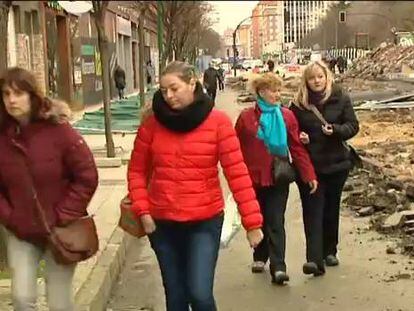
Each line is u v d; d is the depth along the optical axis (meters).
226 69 93.25
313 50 103.31
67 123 4.30
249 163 6.67
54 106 4.24
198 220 4.54
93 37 38.44
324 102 6.81
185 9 42.50
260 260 7.35
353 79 48.38
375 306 6.19
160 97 4.54
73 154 4.27
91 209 9.59
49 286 4.42
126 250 8.20
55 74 30.52
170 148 4.52
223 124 4.57
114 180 12.04
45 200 4.27
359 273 7.12
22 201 4.23
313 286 6.79
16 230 4.27
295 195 11.27
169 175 4.53
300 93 6.86
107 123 14.61
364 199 10.16
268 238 6.87
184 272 4.69
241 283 6.98
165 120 4.50
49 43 29.39
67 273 4.41
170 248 4.67
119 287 6.99
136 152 4.67
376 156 14.49
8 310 5.45
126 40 53.81
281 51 111.31
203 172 4.54
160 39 33.19
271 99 6.55
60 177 4.29
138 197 4.64
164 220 4.57
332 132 6.75
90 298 5.81
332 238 7.36
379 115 23.22
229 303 6.41
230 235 8.28
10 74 4.13
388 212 9.45
